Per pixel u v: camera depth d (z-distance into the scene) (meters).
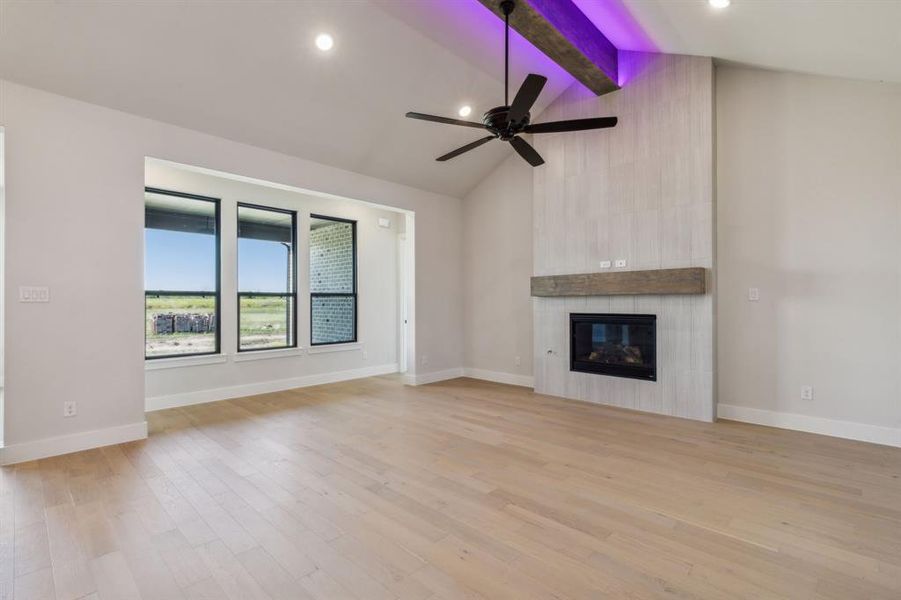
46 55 2.98
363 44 3.65
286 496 2.53
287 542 2.05
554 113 5.06
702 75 4.01
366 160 4.98
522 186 5.76
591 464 3.00
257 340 5.50
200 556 1.94
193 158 3.85
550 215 5.10
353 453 3.22
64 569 1.84
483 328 6.25
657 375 4.30
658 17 3.37
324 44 3.53
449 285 6.30
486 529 2.17
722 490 2.59
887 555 1.94
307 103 4.01
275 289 5.67
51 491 2.59
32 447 3.10
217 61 3.38
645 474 2.83
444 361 6.22
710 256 3.97
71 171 3.27
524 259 5.76
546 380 5.17
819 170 3.62
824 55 3.11
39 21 2.79
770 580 1.77
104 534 2.12
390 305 6.94
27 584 1.75
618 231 4.55
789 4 2.52
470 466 2.97
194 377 4.82
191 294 4.95
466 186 6.22
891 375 3.33
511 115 2.89
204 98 3.63
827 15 2.50
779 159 3.79
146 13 2.94
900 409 3.31
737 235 4.00
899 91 3.29
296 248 5.80
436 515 2.30
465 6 3.49
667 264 4.22
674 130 4.19
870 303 3.41
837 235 3.54
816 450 3.24
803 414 3.71
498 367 6.07
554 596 1.68
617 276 4.46
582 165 4.83
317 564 1.88
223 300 5.07
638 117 4.41
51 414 3.18
